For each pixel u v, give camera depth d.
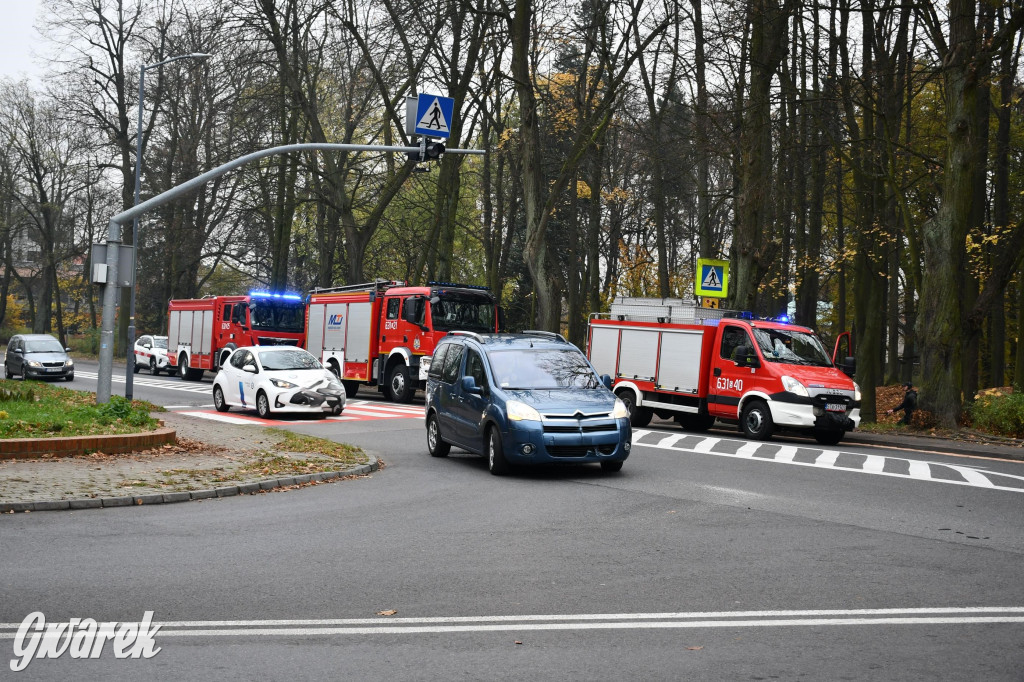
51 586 7.16
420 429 22.00
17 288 92.69
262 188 39.75
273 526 9.88
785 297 39.22
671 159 31.77
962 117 23.16
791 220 36.25
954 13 23.09
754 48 26.17
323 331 36.41
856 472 15.19
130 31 54.03
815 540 9.34
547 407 13.96
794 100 26.11
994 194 33.16
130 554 8.34
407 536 9.42
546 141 40.97
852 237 32.47
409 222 54.50
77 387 35.53
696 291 25.09
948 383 23.27
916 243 24.88
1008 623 6.38
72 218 66.25
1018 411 22.08
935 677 5.25
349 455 15.84
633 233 48.22
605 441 13.97
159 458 14.47
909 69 28.19
